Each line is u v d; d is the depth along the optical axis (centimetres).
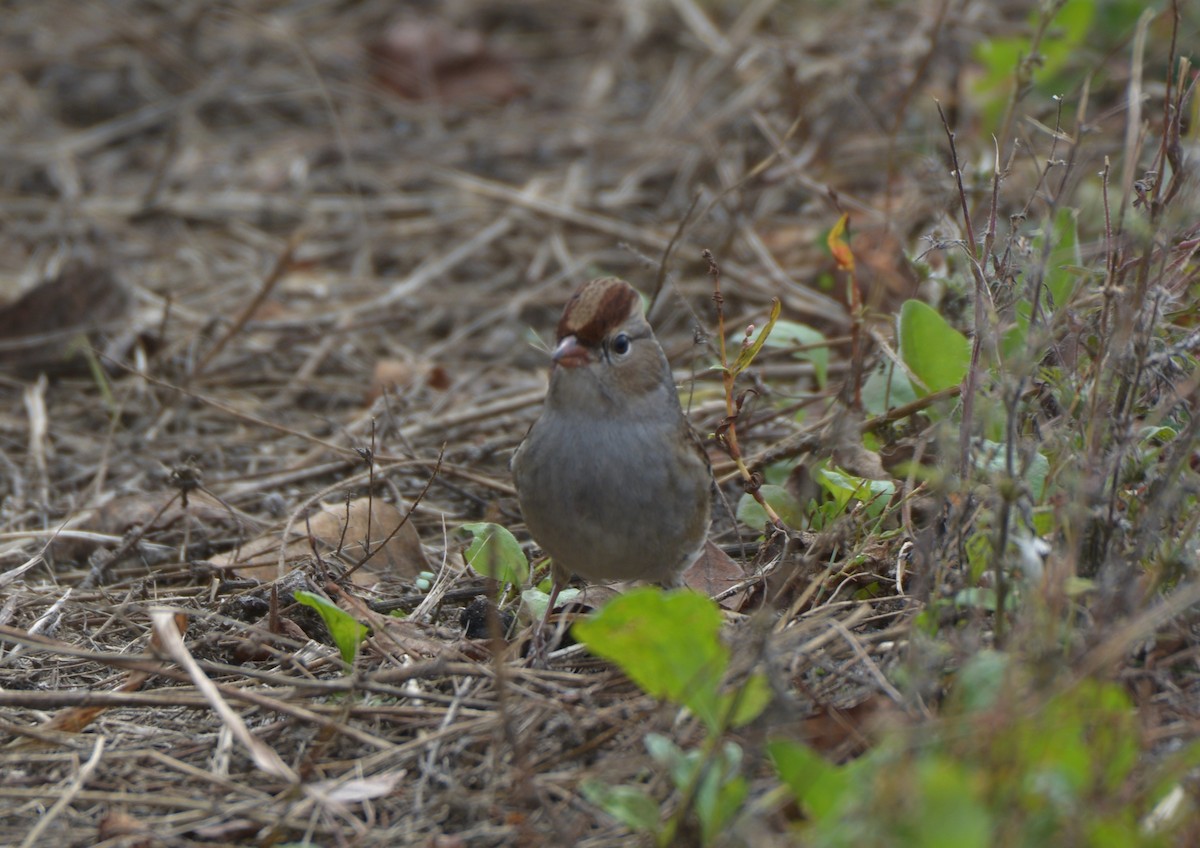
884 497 912
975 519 748
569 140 1848
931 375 986
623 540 845
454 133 1900
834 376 1264
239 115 1952
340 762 733
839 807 554
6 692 791
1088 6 1402
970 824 483
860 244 1334
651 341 852
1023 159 1329
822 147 1485
